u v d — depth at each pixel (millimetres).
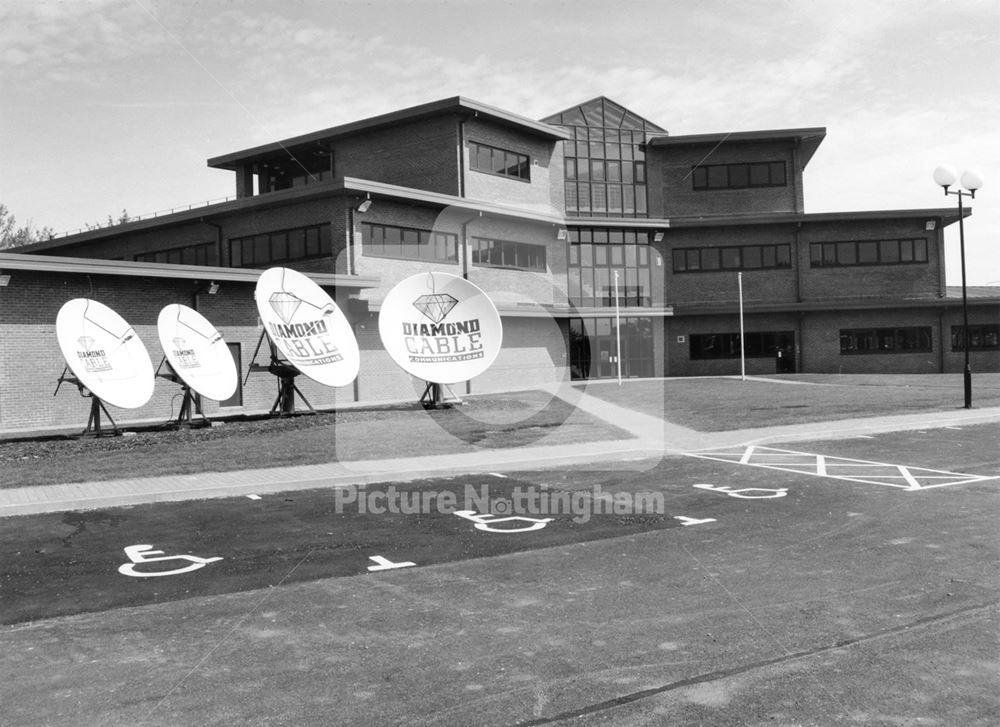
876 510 10148
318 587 7215
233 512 10688
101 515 10617
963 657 5230
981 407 23312
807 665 5152
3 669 5375
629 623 6059
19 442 17438
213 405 24891
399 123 34938
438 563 7969
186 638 5922
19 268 20812
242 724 4496
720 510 10328
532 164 37688
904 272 44750
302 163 39375
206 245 33906
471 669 5215
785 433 17969
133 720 4574
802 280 44969
